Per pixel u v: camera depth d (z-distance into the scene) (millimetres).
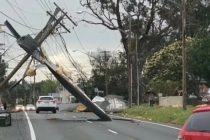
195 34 79500
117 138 26656
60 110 77000
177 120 41062
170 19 83875
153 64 75062
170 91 75250
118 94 131625
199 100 68688
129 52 72500
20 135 28547
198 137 11562
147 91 87562
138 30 84500
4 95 51125
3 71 84750
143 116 52844
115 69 133625
